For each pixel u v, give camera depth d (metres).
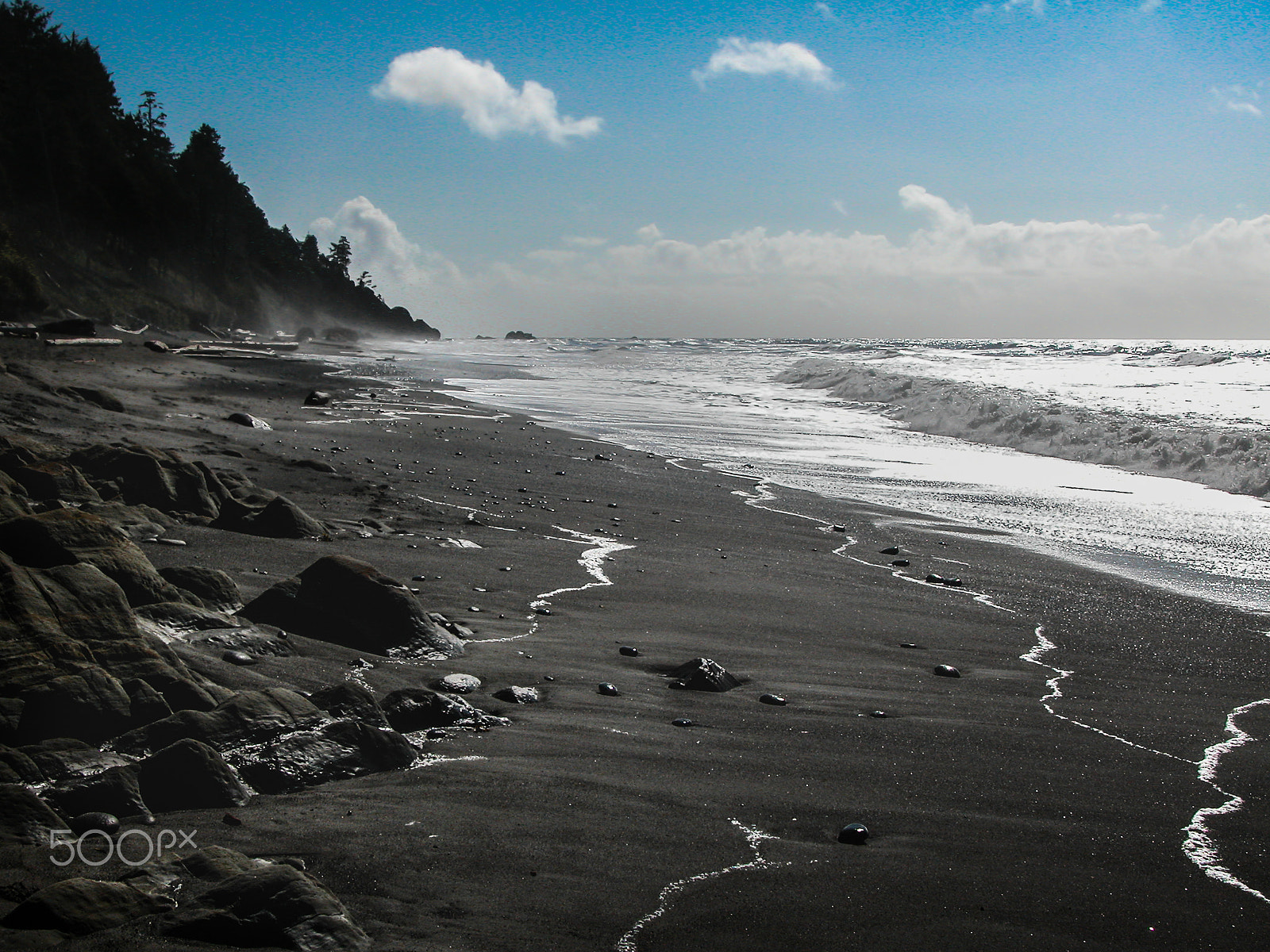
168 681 5.18
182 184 88.38
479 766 5.17
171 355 38.06
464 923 3.59
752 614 9.20
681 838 4.48
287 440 18.44
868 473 18.94
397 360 59.44
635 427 25.88
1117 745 6.15
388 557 10.10
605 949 3.52
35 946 3.13
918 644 8.51
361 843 4.12
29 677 4.74
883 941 3.71
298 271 129.75
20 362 22.84
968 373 47.09
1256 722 6.66
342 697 5.44
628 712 6.29
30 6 75.88
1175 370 47.50
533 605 8.85
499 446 20.45
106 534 6.53
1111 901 4.13
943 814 4.97
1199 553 12.48
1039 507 15.62
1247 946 3.81
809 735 6.09
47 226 63.03
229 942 3.26
